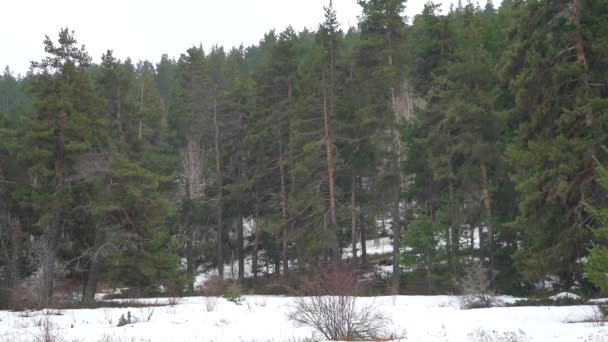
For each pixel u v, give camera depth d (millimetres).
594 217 17703
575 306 18703
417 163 33344
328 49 34438
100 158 27375
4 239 27328
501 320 16500
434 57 32625
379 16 33188
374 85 32312
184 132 52594
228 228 44969
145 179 28406
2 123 35688
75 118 27297
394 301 23250
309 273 31656
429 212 34000
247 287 38969
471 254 31188
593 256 10719
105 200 27125
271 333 15492
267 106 40188
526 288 27203
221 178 44094
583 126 18516
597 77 18844
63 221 28328
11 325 18828
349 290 14586
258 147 41000
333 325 14266
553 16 19656
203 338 14945
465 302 22250
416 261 30828
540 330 13594
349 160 37031
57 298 27188
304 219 34812
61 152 27641
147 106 47188
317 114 34500
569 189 17562
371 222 35656
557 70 18484
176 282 30922
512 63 20656
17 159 28531
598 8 19031
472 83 29141
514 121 26625
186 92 52344
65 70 28094
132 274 30125
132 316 20578
